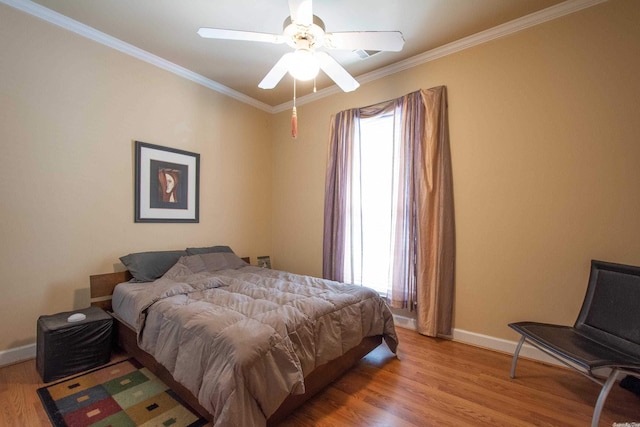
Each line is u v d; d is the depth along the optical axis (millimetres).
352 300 2104
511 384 1954
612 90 2006
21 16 2162
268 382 1373
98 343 2109
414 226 2799
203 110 3357
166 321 1756
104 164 2594
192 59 2932
